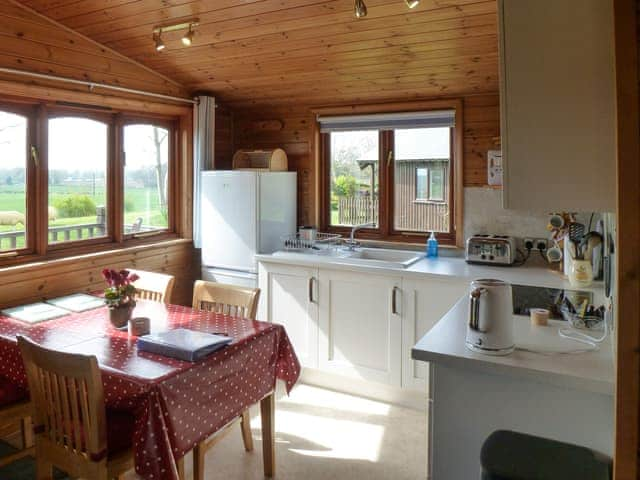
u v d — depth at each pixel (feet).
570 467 4.53
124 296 8.27
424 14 9.13
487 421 5.65
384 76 11.75
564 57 4.41
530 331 6.51
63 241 11.41
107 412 6.95
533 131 4.56
